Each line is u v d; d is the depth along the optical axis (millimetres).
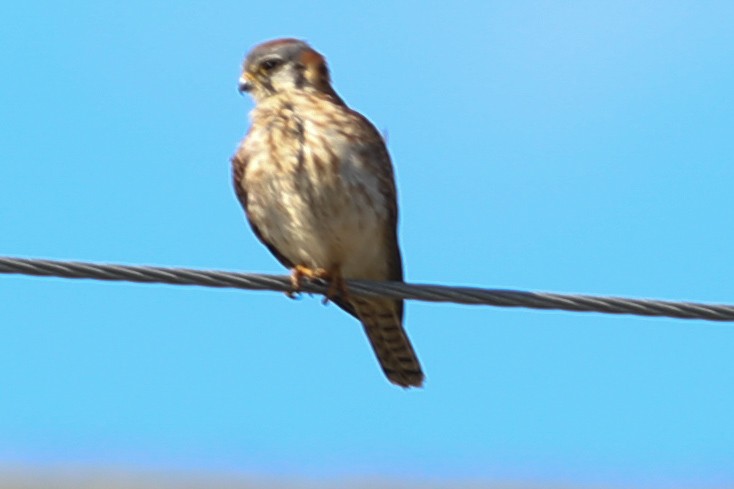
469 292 11938
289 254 14016
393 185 13961
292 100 14016
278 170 13609
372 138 13789
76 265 11414
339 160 13492
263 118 13984
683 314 11688
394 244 14047
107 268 11469
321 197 13523
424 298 12023
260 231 14133
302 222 13641
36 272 11344
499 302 11859
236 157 13922
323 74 14578
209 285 11883
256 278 11977
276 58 14438
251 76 14453
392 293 12297
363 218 13648
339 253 13773
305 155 13492
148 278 11602
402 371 14781
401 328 14414
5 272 11320
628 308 11680
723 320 11688
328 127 13570
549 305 11773
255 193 13812
